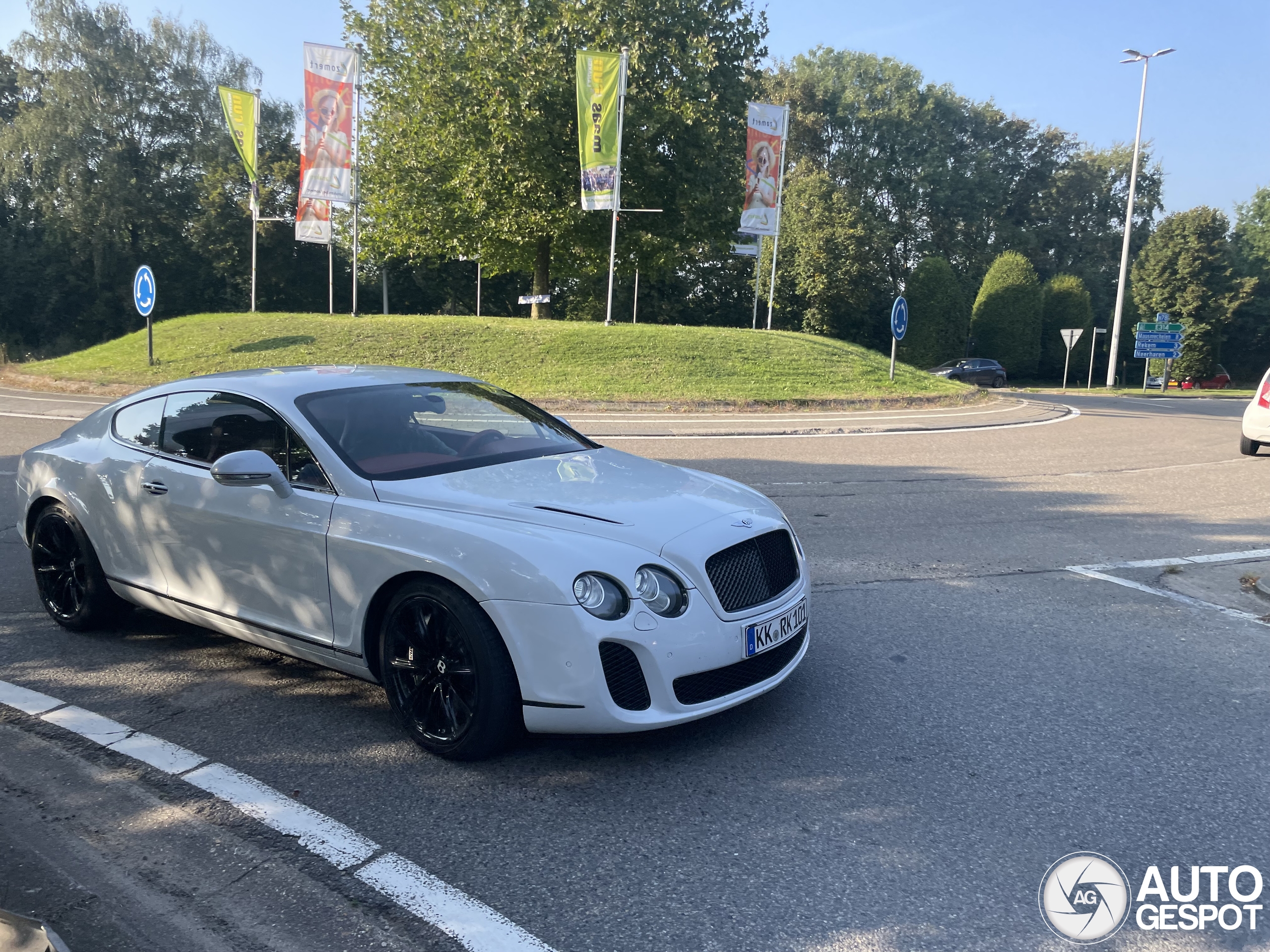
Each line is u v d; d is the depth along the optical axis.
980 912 2.60
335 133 25.27
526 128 26.33
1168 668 4.57
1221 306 53.66
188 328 25.41
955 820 3.11
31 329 46.56
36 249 45.62
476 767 3.49
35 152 43.31
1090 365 44.09
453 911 2.59
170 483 4.34
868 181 58.22
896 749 3.64
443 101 27.58
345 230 31.94
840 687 4.27
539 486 3.84
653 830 3.04
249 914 2.58
